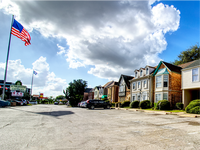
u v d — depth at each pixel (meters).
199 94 21.23
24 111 15.67
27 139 5.05
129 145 4.61
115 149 4.23
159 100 23.47
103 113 15.60
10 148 4.12
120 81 38.38
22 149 4.08
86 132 6.32
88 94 66.44
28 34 23.09
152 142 4.94
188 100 20.03
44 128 6.93
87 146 4.47
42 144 4.57
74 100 38.50
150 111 18.77
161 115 13.72
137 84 30.19
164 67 24.44
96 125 8.04
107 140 5.14
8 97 45.78
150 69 27.52
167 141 5.06
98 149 4.22
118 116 12.67
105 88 50.22
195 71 18.53
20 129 6.57
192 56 36.25
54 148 4.24
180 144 4.73
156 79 24.98
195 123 8.92
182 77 20.34
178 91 23.31
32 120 9.26
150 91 26.02
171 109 21.23
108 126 7.79
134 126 7.86
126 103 30.64
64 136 5.58
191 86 18.73
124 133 6.21
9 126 7.16
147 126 7.88
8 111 15.22
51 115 12.28
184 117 12.16
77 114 13.79
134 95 30.98
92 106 24.53
